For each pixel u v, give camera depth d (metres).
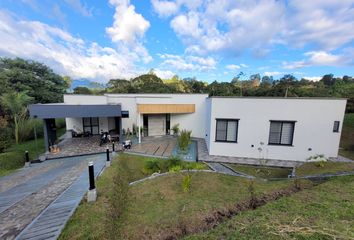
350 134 15.52
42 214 4.05
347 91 22.47
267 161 10.08
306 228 2.85
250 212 3.77
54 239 3.17
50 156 11.13
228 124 10.88
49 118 11.66
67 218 3.85
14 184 7.01
